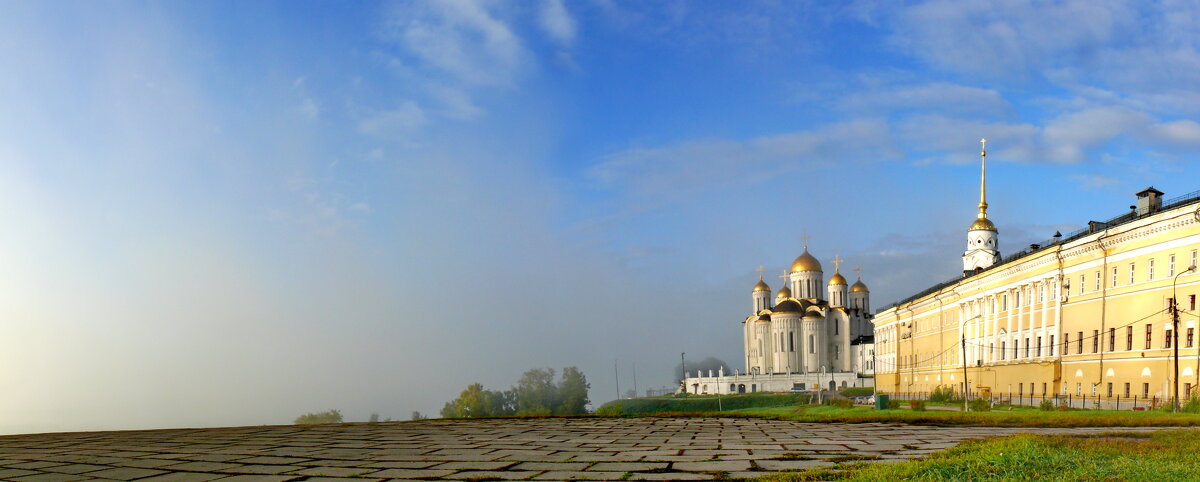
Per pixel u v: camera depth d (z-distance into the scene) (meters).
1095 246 73.06
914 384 126.88
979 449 21.05
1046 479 15.88
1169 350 62.38
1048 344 81.06
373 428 41.25
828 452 23.97
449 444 29.19
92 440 33.12
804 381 179.50
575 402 170.12
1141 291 66.44
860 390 154.75
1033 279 84.75
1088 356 73.38
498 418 52.78
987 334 97.12
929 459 19.11
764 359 190.12
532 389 173.38
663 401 164.50
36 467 22.81
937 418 42.72
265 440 32.12
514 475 19.50
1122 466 17.55
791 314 186.62
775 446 26.56
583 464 21.66
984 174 131.88
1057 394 77.88
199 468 22.09
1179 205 63.59
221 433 37.62
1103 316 71.56
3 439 34.53
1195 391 56.81
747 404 152.25
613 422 46.75
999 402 81.06
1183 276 61.53
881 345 148.50
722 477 18.42
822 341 185.75
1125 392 67.50
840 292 194.50
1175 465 17.92
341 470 21.14
